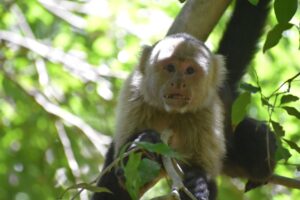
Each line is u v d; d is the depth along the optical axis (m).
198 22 9.41
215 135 9.65
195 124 9.56
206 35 9.52
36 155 17.17
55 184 16.41
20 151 17.33
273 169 10.92
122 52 16.17
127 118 9.45
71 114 15.98
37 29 18.23
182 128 9.59
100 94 16.09
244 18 11.94
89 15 16.78
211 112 9.69
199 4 9.38
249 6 11.91
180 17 9.54
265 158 10.90
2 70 16.45
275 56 15.69
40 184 16.86
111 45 16.52
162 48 9.31
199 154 9.48
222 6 9.35
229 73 11.80
